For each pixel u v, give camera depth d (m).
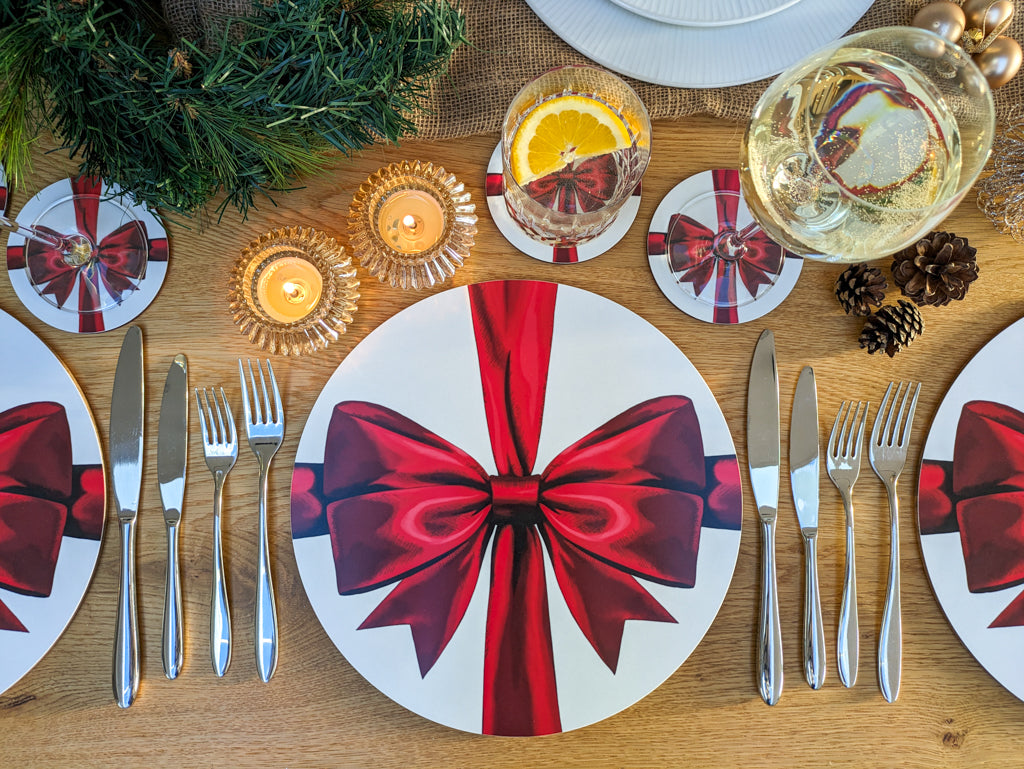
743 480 0.68
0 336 0.66
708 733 0.65
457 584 0.65
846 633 0.65
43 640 0.64
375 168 0.69
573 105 0.64
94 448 0.66
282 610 0.66
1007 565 0.66
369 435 0.66
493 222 0.69
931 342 0.69
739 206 0.68
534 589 0.65
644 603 0.65
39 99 0.54
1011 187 0.66
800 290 0.69
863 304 0.66
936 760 0.65
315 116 0.56
